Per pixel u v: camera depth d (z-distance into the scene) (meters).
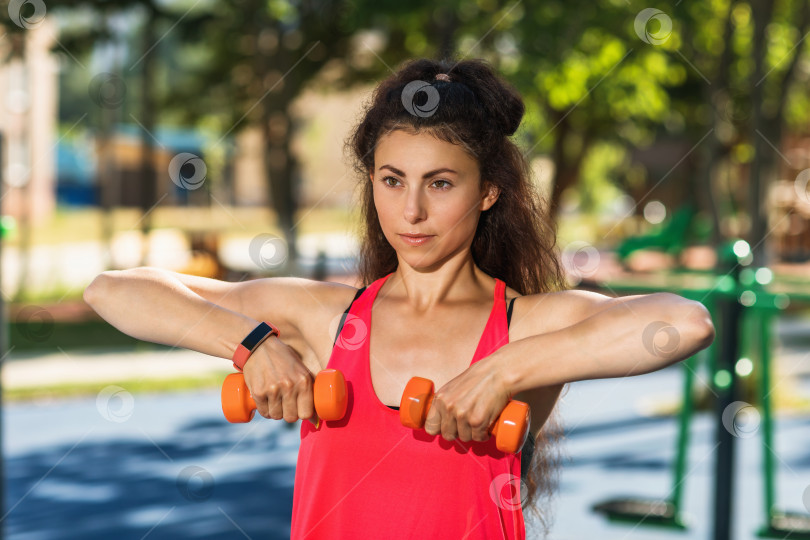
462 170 1.28
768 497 4.27
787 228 16.61
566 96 8.02
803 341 10.38
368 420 1.28
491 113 1.33
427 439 1.26
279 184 10.21
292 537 1.35
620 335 1.16
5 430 6.38
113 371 8.18
